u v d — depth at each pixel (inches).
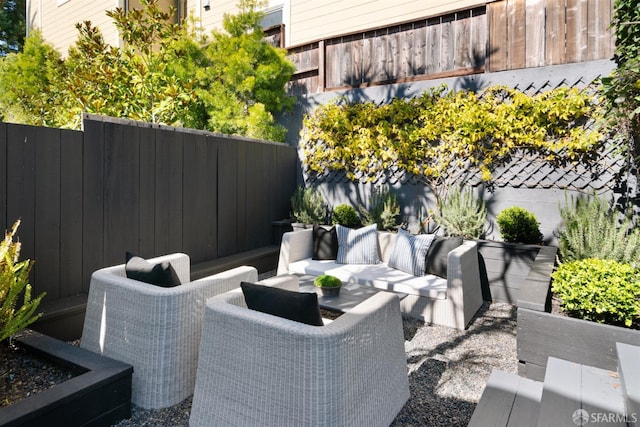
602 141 158.1
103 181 146.3
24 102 246.1
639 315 94.7
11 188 120.1
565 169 167.0
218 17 323.0
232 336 78.1
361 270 167.2
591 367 88.7
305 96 239.6
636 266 115.6
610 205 157.0
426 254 161.9
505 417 73.5
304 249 188.7
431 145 198.4
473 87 185.6
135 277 100.2
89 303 104.0
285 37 289.9
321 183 238.2
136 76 209.3
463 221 178.4
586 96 157.8
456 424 86.7
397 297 94.0
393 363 89.4
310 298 74.2
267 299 78.8
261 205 225.9
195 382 88.8
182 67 223.1
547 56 170.1
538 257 142.9
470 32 190.2
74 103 202.1
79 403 75.9
